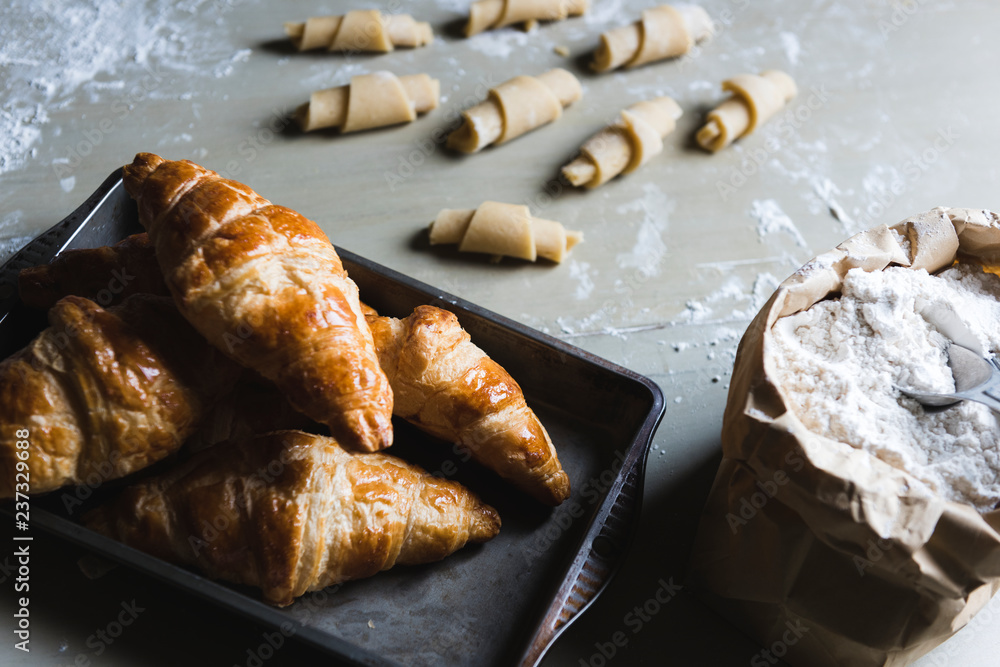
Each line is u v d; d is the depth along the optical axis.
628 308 0.65
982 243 0.53
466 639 0.52
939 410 0.50
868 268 0.52
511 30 0.77
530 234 0.65
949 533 0.47
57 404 0.50
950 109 0.76
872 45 0.79
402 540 0.52
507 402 0.54
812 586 0.50
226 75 0.72
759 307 0.66
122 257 0.54
